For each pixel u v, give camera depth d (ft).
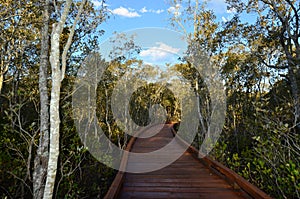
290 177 10.34
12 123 12.17
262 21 27.96
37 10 15.30
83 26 16.07
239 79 28.45
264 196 8.80
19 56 17.61
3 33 16.61
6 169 11.98
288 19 25.43
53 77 7.89
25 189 12.58
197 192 12.34
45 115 10.77
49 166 7.63
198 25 28.94
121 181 12.81
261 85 29.50
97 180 15.62
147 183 14.03
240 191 12.21
